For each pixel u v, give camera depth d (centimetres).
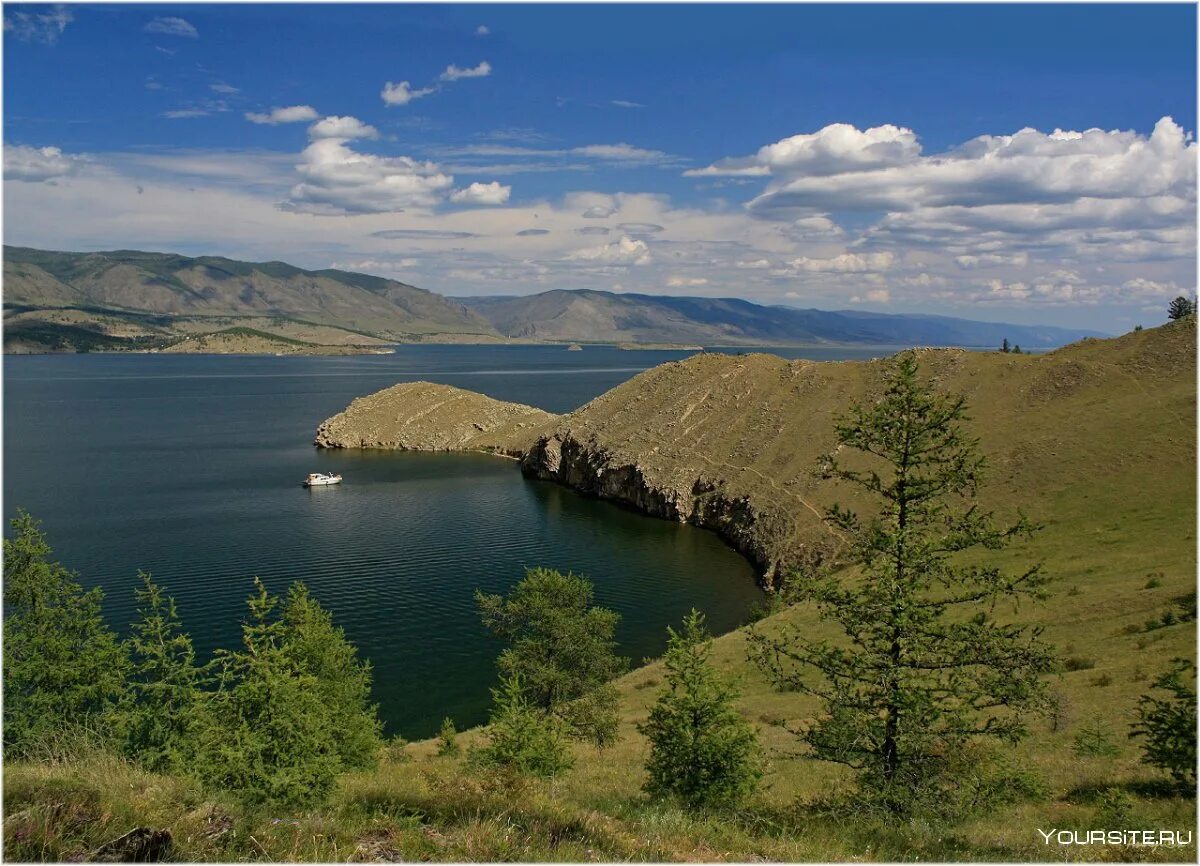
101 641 2580
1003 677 1889
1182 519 5753
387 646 6638
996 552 6128
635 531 11350
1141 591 4444
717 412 14050
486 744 3925
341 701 3144
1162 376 9088
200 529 10619
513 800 1521
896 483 2077
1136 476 6869
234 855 1152
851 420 2202
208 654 6156
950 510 2058
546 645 4644
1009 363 11362
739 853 1412
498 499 13462
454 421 19988
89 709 2444
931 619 1920
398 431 19500
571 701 4419
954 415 2042
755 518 10300
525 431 19038
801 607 6116
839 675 2041
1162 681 2125
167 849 1129
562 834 1375
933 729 1919
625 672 5909
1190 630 3706
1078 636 4072
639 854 1334
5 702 2262
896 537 1958
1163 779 2145
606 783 2420
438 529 11088
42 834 1084
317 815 1392
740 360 15612
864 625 2000
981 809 1903
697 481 12288
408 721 5316
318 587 8194
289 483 14338
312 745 1677
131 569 8631
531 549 10119
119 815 1196
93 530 10425
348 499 13025
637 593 8506
